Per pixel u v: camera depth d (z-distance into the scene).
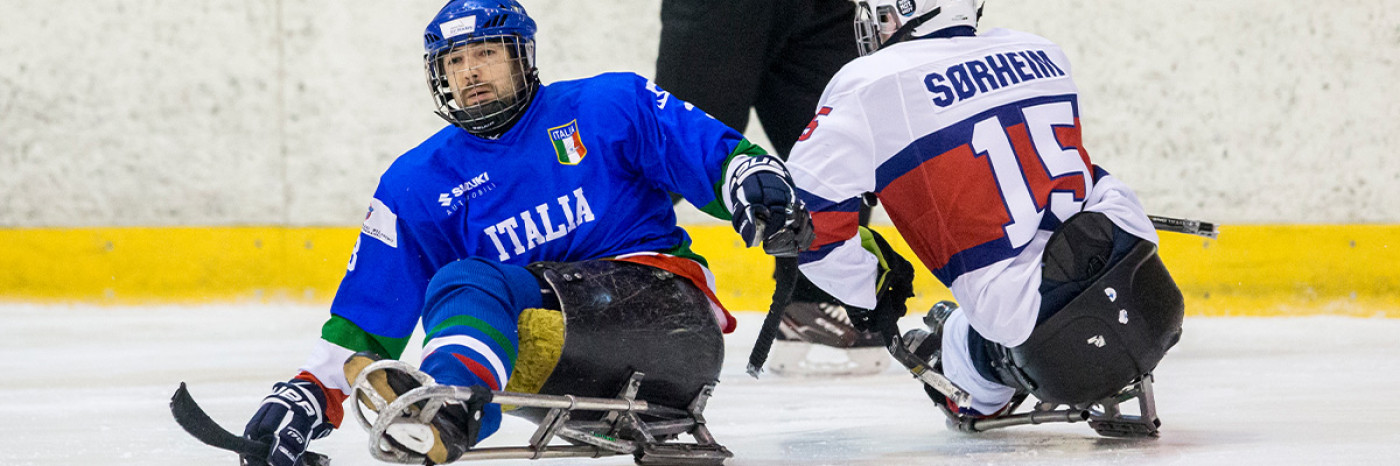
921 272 11.50
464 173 3.98
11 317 11.02
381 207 4.02
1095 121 11.84
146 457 4.45
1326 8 11.78
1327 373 6.89
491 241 3.98
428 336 3.32
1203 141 11.84
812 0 7.91
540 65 12.09
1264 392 6.05
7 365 7.89
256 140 12.41
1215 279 11.54
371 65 12.35
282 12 12.34
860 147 4.25
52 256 12.31
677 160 3.92
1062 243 4.15
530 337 3.48
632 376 3.57
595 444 3.53
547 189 3.93
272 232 12.26
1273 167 11.84
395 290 4.01
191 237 12.27
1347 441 4.32
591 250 3.94
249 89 12.39
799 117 8.05
